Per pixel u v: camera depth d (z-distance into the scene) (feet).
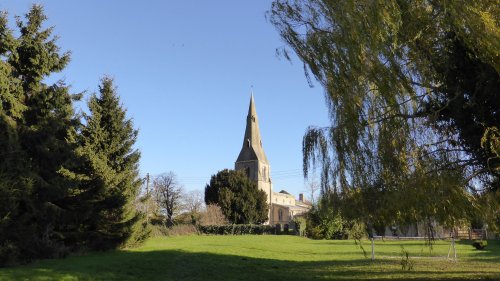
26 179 59.06
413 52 37.09
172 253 79.61
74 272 51.39
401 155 38.06
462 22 32.65
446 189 35.88
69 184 68.03
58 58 71.15
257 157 354.33
